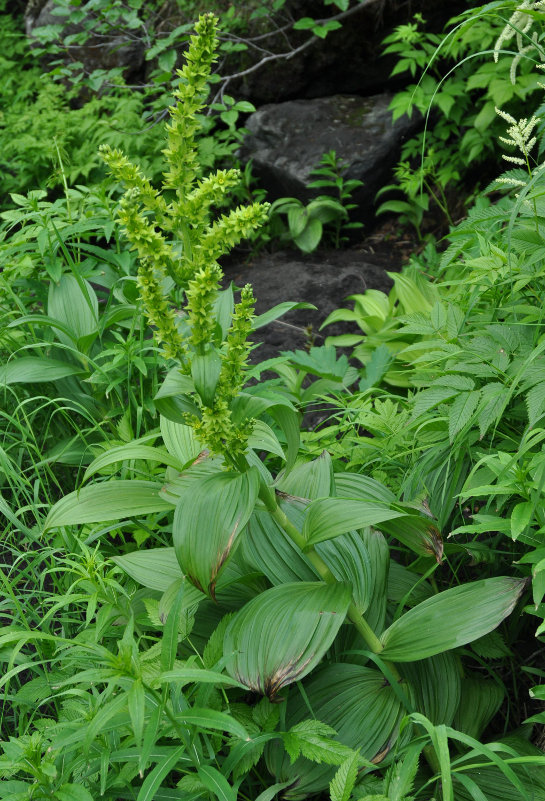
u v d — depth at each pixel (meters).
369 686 1.86
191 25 4.78
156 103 5.27
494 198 4.70
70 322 3.07
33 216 3.17
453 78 4.99
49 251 3.15
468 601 1.79
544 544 1.76
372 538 2.02
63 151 5.33
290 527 1.79
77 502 1.91
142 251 1.52
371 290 3.88
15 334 3.08
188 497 1.67
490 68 4.42
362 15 5.56
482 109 4.62
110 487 1.96
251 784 1.91
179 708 1.57
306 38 5.75
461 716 1.96
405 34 4.93
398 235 5.43
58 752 1.59
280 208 5.38
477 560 2.19
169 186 1.56
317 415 3.43
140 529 2.40
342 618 1.67
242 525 1.59
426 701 1.90
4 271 3.20
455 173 4.91
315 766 1.76
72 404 3.06
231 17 5.77
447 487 2.19
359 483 2.08
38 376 2.84
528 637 2.24
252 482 1.65
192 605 1.90
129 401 2.78
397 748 1.75
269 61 5.83
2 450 2.53
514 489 1.69
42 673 2.06
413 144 5.29
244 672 1.66
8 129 6.00
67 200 3.35
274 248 5.50
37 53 5.45
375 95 5.91
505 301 2.32
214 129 5.98
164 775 1.43
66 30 6.76
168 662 1.48
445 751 1.41
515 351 2.10
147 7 6.13
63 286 3.15
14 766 1.53
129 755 1.57
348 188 5.36
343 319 3.82
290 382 3.16
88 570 1.89
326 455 2.12
